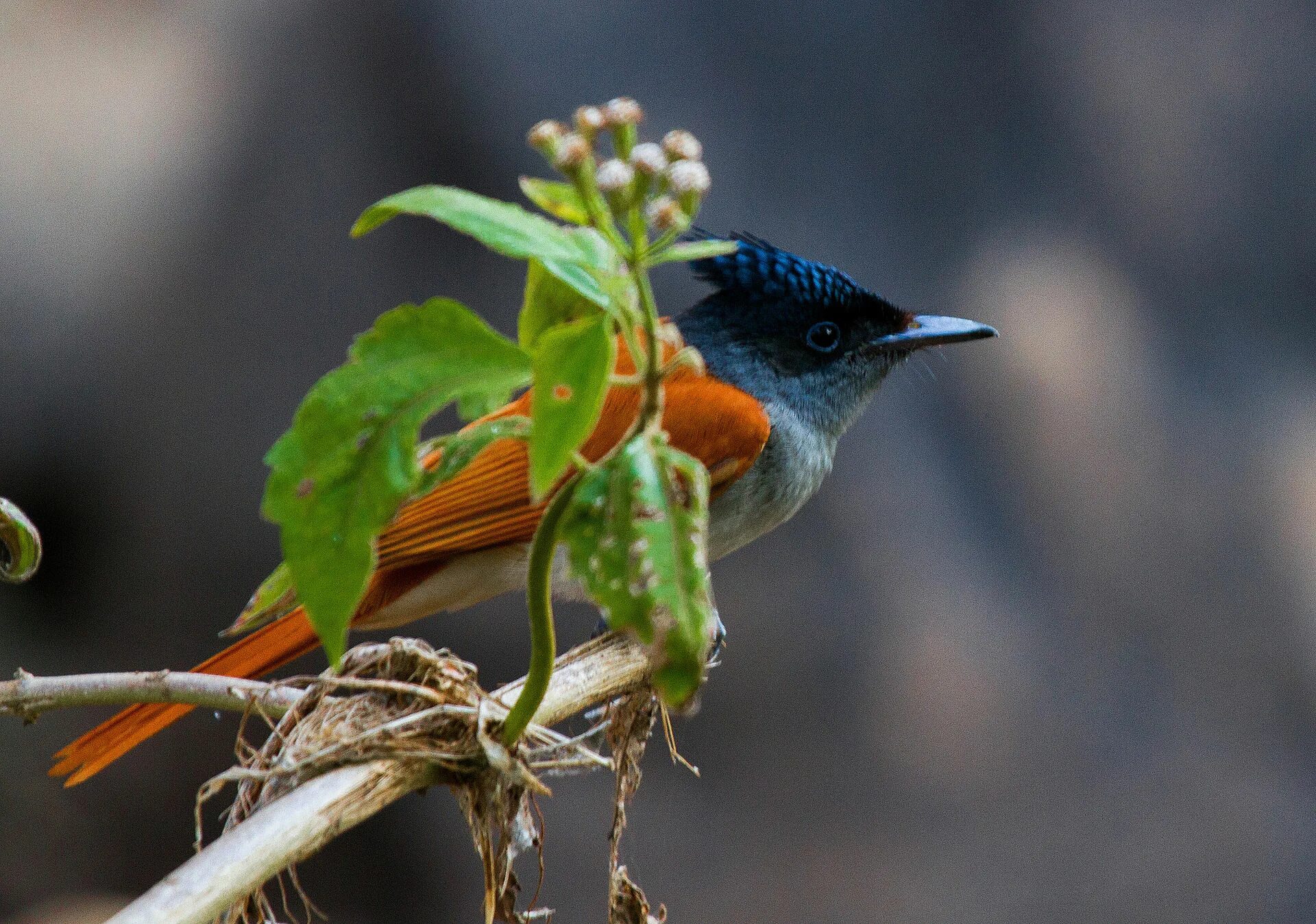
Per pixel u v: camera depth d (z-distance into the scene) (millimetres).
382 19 12992
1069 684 13125
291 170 12914
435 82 12977
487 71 13039
